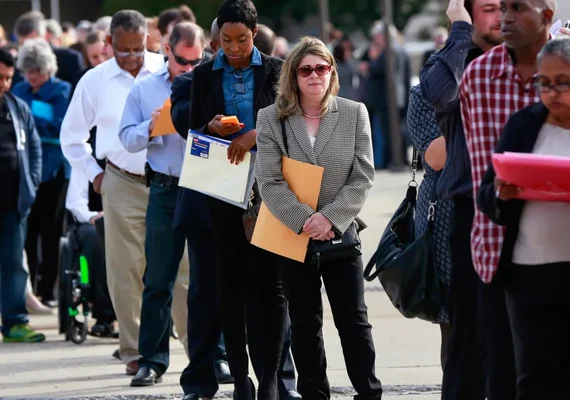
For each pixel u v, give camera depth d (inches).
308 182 546.0
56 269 987.3
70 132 763.4
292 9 4547.2
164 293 687.1
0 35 1327.5
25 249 1010.1
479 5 489.1
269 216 555.5
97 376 720.3
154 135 652.1
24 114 858.8
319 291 557.6
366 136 557.3
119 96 735.7
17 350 816.3
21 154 847.7
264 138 556.1
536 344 431.2
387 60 1941.4
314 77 545.0
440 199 495.2
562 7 671.1
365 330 552.4
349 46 2095.2
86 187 834.2
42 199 979.3
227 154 586.9
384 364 721.0
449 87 479.8
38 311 970.1
